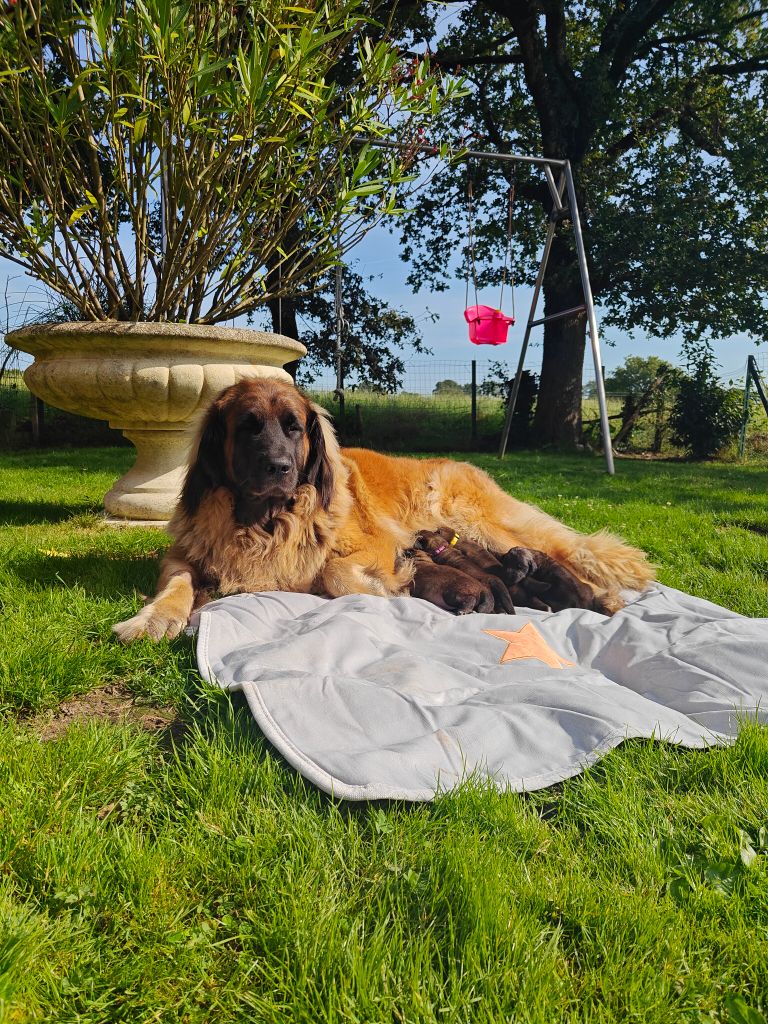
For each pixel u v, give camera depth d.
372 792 1.75
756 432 17.45
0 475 9.05
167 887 1.47
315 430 3.70
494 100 17.48
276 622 3.02
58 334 4.99
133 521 5.46
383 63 4.77
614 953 1.33
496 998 1.20
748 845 1.61
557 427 17.19
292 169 5.45
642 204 15.88
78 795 1.75
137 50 4.41
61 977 1.24
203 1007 1.23
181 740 2.10
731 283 15.93
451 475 4.43
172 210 5.29
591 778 1.90
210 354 5.22
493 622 3.09
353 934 1.32
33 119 5.15
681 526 6.12
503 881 1.48
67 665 2.45
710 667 2.54
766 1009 1.24
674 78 17.11
